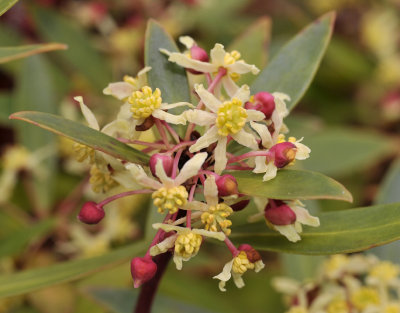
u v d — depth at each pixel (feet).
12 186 1.10
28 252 1.04
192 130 0.69
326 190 0.63
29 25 1.33
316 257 0.97
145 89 0.68
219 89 0.71
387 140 1.26
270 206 0.69
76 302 1.00
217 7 1.37
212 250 1.21
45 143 1.10
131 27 1.28
